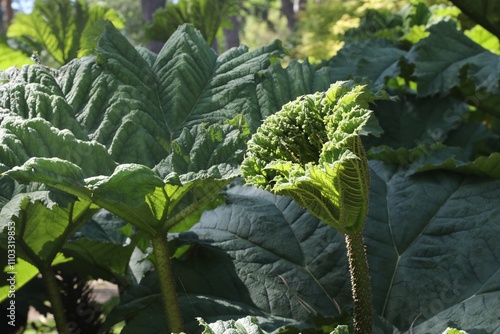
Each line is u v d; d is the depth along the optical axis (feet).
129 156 10.67
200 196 9.50
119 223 11.57
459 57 14.19
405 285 10.33
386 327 9.67
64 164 8.68
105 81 11.10
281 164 7.70
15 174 8.38
